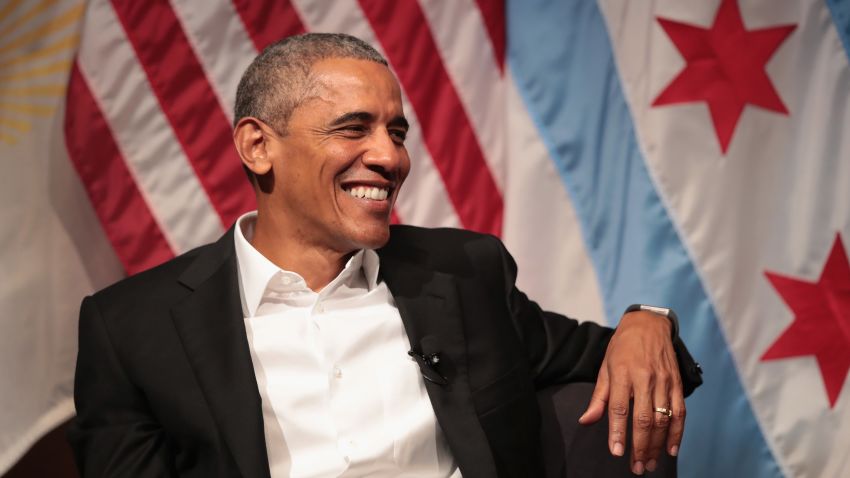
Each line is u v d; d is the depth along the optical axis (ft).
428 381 19.84
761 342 27.48
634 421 18.33
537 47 27.63
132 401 19.27
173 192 27.45
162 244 27.48
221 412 18.47
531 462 20.21
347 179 18.90
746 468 27.66
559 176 27.78
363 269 21.20
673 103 26.91
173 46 26.99
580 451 20.66
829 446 27.35
